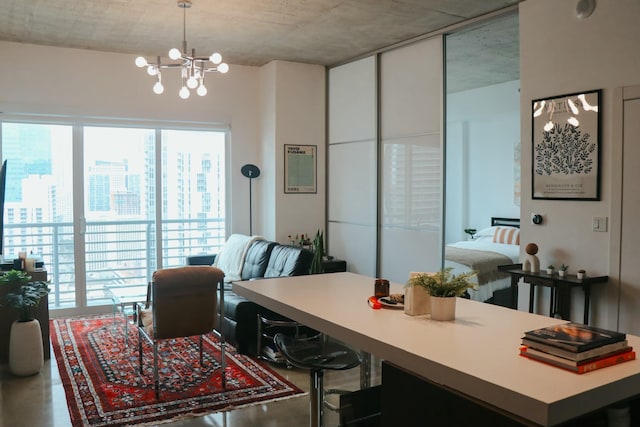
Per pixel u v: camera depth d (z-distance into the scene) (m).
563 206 3.87
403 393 1.84
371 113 5.89
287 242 6.47
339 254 6.50
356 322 2.18
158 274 3.32
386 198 5.72
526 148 4.12
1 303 3.89
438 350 1.79
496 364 1.64
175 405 3.33
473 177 4.96
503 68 4.75
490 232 5.02
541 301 4.06
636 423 1.66
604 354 1.63
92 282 5.92
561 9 3.83
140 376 3.83
